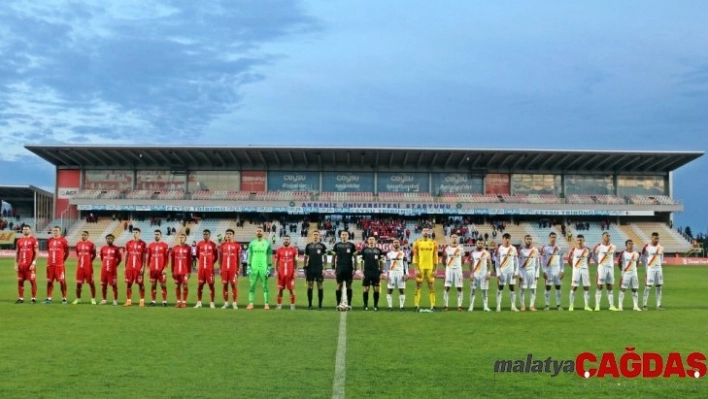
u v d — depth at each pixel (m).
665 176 79.69
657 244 24.61
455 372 12.20
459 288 23.78
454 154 74.31
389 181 78.75
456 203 75.50
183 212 77.62
